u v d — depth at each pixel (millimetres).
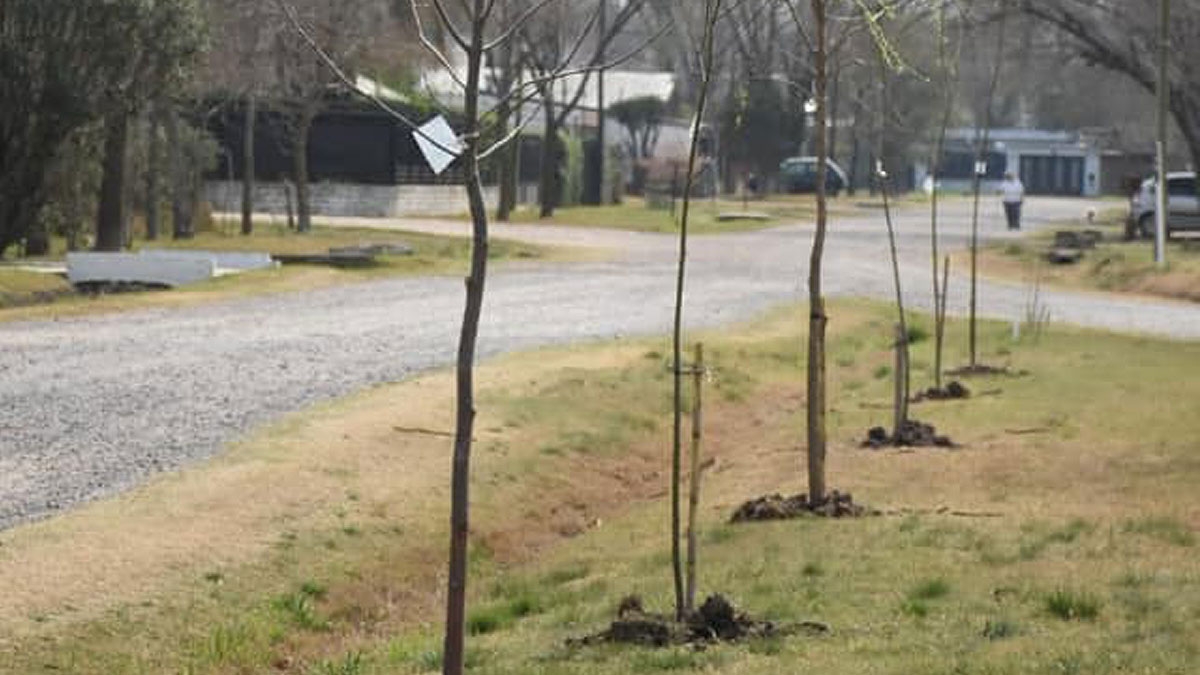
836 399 19984
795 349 24953
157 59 31094
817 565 10836
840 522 12367
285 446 14539
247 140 47594
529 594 11008
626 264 42094
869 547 11375
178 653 9469
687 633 9148
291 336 24062
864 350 25266
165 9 30609
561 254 44969
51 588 10016
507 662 8930
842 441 16500
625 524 13445
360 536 12172
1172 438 16141
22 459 13891
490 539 13125
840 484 14141
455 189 68000
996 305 32938
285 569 11164
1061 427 17016
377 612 11109
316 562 11453
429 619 11039
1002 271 41656
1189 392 19578
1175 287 35875
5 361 20391
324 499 12852
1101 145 104250
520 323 26875
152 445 14586
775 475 14977
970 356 22609
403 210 64312
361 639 10414
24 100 30141
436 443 15328
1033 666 8023
